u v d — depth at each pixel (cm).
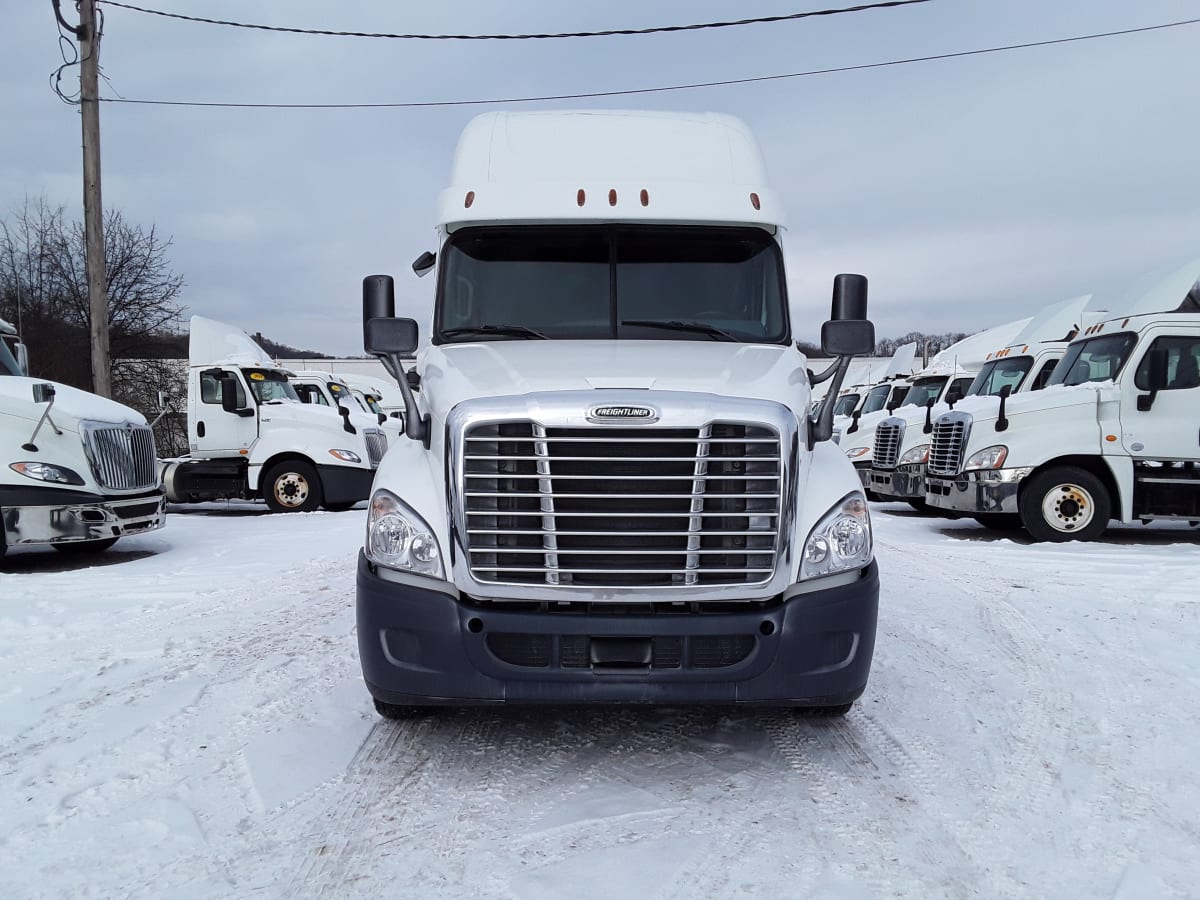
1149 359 962
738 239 495
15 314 2675
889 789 364
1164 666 525
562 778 377
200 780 376
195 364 1470
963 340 1725
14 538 838
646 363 411
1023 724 435
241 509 1662
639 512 358
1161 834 324
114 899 286
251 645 582
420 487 381
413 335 411
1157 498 984
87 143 1485
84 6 1465
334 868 304
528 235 493
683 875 298
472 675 361
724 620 358
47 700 478
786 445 361
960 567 850
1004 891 287
